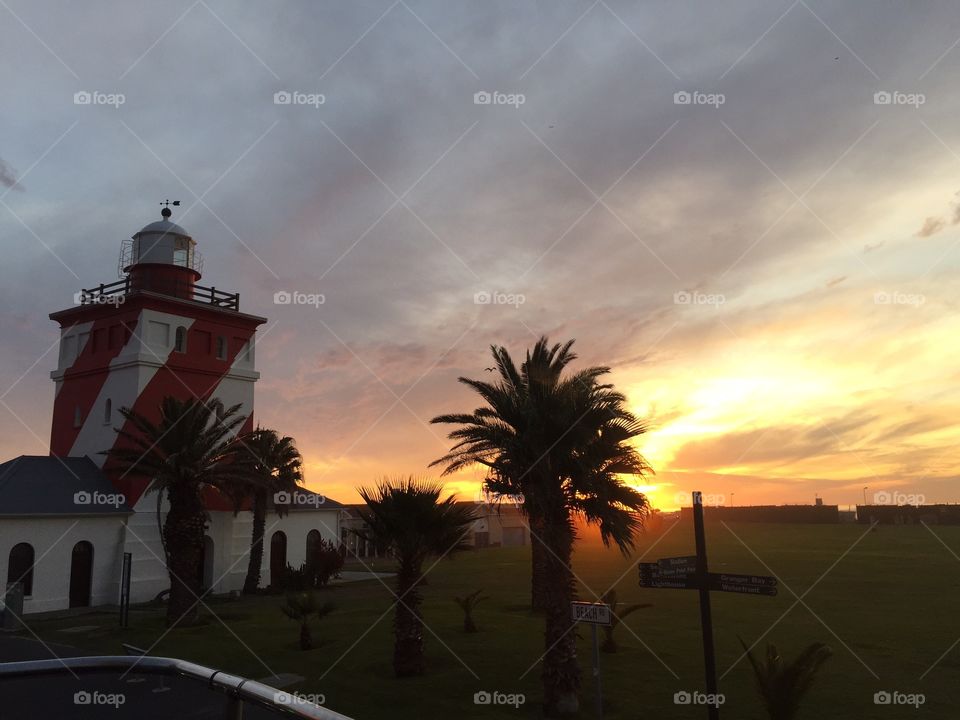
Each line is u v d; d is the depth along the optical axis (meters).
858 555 46.41
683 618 23.95
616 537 15.01
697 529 10.62
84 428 37.62
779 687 11.02
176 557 26.88
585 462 14.19
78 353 39.22
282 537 41.50
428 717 13.61
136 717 10.74
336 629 23.80
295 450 38.09
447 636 21.39
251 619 27.11
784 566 39.97
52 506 31.77
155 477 27.14
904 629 21.58
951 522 87.69
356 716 13.74
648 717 13.34
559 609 14.07
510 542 78.38
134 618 28.45
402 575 17.22
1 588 29.73
